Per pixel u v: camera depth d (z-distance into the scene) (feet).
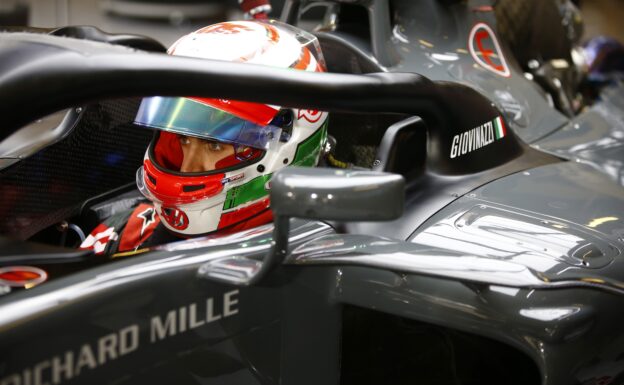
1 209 5.32
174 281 3.87
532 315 4.25
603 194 5.74
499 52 7.00
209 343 4.00
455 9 6.70
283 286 4.22
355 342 4.96
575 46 10.36
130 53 3.70
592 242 4.94
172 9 16.07
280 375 4.32
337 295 4.44
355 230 4.75
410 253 4.20
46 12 14.88
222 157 4.86
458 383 5.20
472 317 4.26
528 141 6.48
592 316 4.42
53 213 5.69
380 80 4.55
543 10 9.21
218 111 4.68
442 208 5.10
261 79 3.94
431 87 4.98
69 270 3.79
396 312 4.36
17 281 3.65
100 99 3.59
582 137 6.84
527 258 4.59
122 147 6.18
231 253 4.19
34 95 3.41
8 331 3.35
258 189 4.90
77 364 3.56
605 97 7.73
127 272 3.80
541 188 5.57
